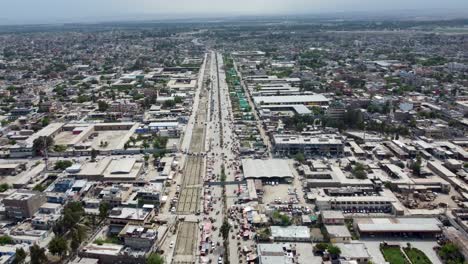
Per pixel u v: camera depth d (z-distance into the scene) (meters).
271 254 195.00
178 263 195.00
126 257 193.25
